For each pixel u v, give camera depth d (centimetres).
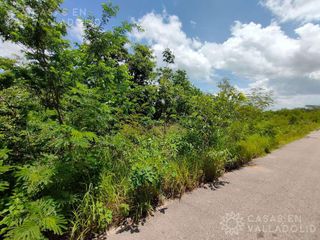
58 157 255
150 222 246
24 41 241
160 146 391
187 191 335
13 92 265
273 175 424
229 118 474
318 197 316
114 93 366
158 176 289
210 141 454
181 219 253
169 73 572
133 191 271
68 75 274
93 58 308
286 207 284
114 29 304
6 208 198
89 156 264
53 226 169
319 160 557
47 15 242
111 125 358
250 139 623
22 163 255
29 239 157
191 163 376
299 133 1183
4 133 263
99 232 221
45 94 275
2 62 253
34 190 206
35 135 270
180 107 533
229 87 470
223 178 402
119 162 312
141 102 516
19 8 235
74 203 225
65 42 266
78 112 255
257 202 298
